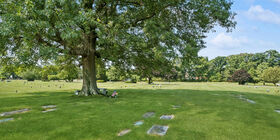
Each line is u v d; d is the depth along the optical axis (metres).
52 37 8.71
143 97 10.38
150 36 7.69
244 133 3.77
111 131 3.83
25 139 3.35
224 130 3.95
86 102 8.16
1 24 6.03
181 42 8.41
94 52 11.06
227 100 9.32
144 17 10.14
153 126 4.24
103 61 14.07
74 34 6.54
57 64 12.95
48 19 6.92
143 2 9.26
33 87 24.09
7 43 8.47
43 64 11.03
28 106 7.05
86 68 11.16
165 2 8.48
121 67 13.55
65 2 6.61
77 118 5.00
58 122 4.55
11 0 7.01
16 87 23.81
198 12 8.73
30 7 6.38
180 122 4.60
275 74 37.25
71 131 3.82
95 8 10.48
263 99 10.12
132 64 12.12
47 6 6.42
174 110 6.27
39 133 3.68
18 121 4.63
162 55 7.61
